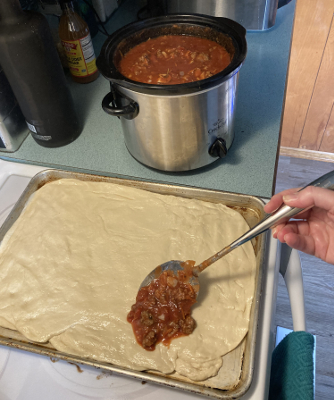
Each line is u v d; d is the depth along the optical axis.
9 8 0.75
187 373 0.62
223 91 0.76
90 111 1.11
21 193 0.93
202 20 0.91
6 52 0.78
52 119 0.94
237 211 0.83
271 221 0.61
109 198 0.87
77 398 0.61
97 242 0.80
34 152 1.01
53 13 1.09
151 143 0.84
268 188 0.89
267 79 1.16
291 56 1.74
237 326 0.67
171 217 0.83
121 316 0.69
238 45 0.80
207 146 0.86
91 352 0.65
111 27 1.35
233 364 0.63
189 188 0.85
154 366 0.63
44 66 0.83
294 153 2.16
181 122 0.78
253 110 1.07
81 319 0.69
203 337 0.66
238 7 1.25
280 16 1.42
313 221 0.75
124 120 0.84
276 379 0.73
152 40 0.95
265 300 0.71
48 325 0.68
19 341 0.68
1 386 0.63
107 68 0.76
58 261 0.77
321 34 1.61
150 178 0.93
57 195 0.89
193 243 0.78
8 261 0.78
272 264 0.75
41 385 0.63
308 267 1.68
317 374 1.40
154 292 0.69
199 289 0.72
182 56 0.90
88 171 0.95
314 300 1.58
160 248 0.78
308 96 1.87
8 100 0.95
